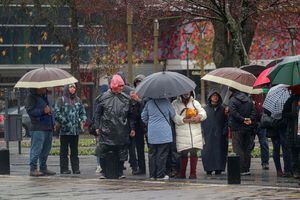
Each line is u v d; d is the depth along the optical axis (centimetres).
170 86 2250
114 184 2128
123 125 2334
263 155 2661
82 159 3312
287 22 4550
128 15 4275
